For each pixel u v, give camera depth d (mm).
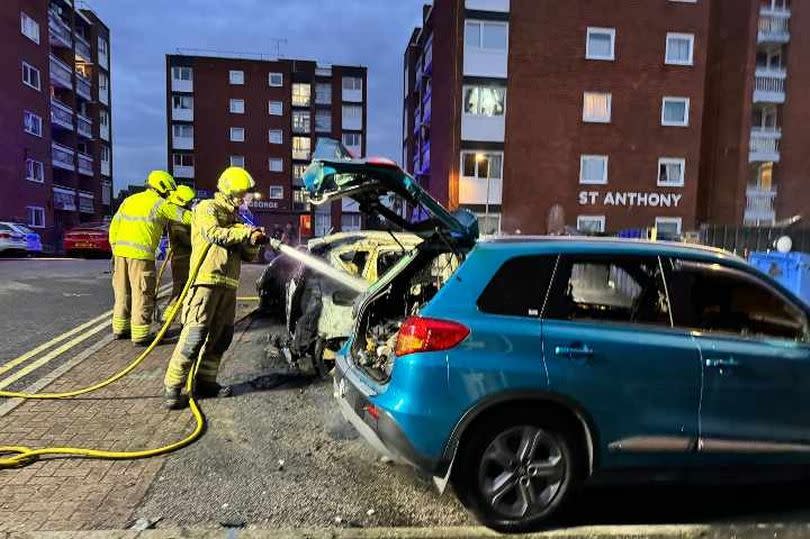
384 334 3965
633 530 3182
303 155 59219
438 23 31062
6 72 30844
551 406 3111
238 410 4812
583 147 27500
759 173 30641
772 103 30094
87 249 21750
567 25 27094
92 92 45594
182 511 3217
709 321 3402
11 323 7488
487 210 27359
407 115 43344
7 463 3623
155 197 6555
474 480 3059
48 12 36438
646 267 3387
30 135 33562
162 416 4578
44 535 2922
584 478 3189
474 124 27109
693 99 27781
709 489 3740
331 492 3500
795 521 3355
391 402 3055
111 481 3525
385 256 6266
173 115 56750
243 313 8836
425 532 3082
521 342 3053
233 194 4867
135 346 6547
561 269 3246
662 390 3160
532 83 27141
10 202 31203
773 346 3365
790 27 29828
